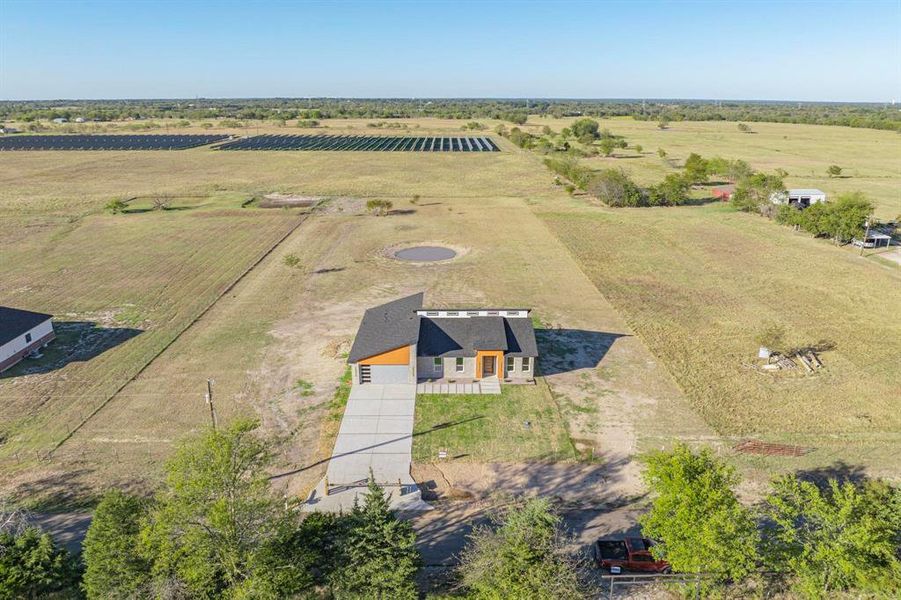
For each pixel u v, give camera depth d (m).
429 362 37.66
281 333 44.62
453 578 22.34
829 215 69.56
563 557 20.56
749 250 66.56
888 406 34.69
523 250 67.00
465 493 27.44
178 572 19.47
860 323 46.41
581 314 48.66
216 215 83.69
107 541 19.83
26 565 19.86
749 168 110.88
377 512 20.50
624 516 25.94
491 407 34.66
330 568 20.61
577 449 30.73
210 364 39.66
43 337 41.97
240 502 19.84
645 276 58.12
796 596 21.69
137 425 32.50
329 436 31.69
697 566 20.42
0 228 75.25
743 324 46.53
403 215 84.38
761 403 35.06
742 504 26.19
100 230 75.06
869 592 20.47
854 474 28.42
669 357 40.97
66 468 28.78
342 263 62.06
